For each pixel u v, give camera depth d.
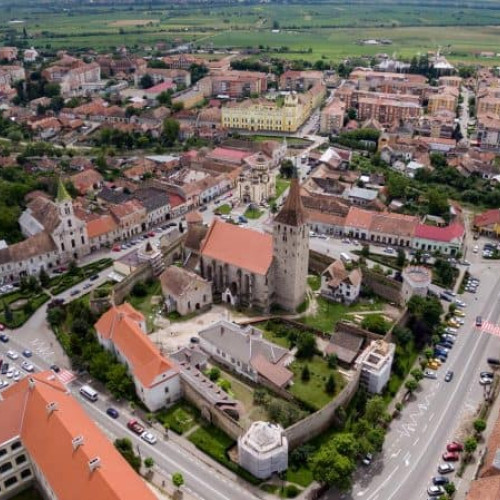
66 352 188.25
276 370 173.25
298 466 147.38
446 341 196.75
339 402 162.62
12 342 195.00
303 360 185.62
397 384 178.12
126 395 168.00
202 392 161.50
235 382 175.62
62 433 126.50
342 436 144.50
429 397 172.25
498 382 176.75
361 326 197.38
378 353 175.50
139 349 168.62
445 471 145.62
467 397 172.12
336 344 187.12
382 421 160.12
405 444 155.12
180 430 157.00
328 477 135.00
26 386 144.50
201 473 144.38
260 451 139.75
